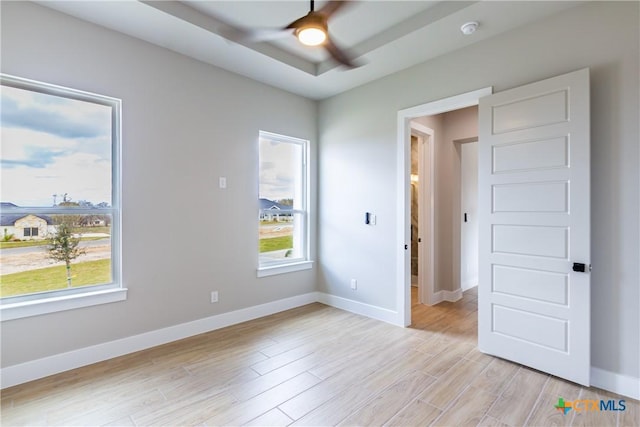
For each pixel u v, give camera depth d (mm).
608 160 2213
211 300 3309
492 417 1924
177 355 2723
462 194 4727
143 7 2355
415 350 2838
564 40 2385
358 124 3861
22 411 1966
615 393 2162
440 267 4434
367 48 3012
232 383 2293
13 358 2236
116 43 2674
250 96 3621
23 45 2270
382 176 3615
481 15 2434
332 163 4172
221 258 3385
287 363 2592
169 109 2990
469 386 2254
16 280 2328
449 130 4395
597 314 2260
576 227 2238
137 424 1860
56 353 2402
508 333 2600
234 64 3275
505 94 2596
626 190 2150
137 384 2270
